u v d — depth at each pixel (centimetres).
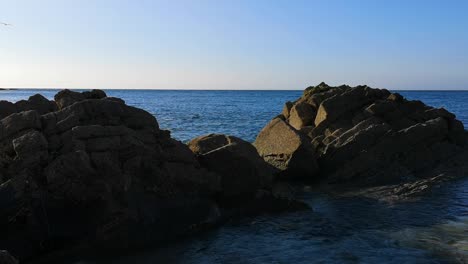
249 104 12144
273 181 1888
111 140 1368
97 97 1745
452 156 2309
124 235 1270
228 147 1655
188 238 1378
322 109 2544
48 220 1220
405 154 2230
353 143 2180
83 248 1224
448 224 1490
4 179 1237
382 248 1283
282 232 1433
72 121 1396
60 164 1252
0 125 1339
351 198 1836
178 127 4919
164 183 1439
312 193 1925
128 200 1300
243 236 1400
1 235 1156
